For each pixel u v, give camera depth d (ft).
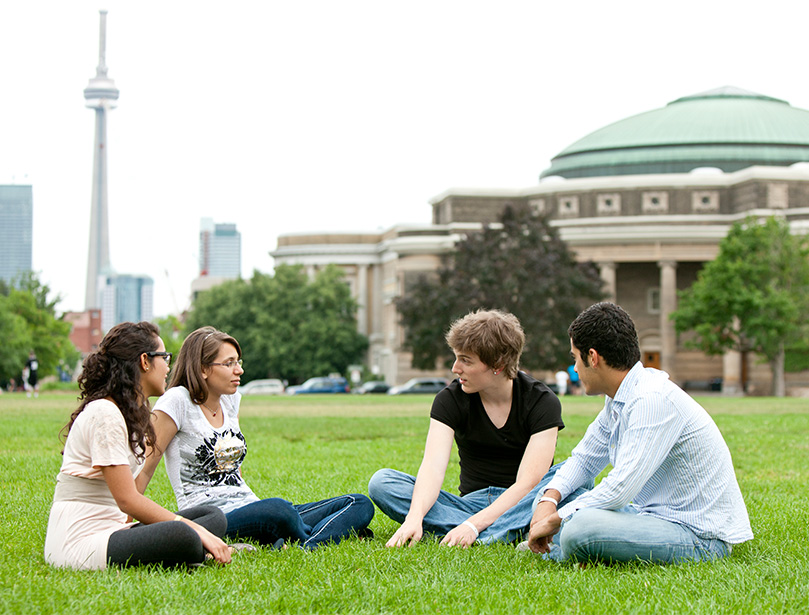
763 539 24.61
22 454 48.37
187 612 16.39
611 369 21.47
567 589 18.44
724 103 322.34
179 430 22.91
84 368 20.30
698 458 21.39
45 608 16.51
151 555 19.62
